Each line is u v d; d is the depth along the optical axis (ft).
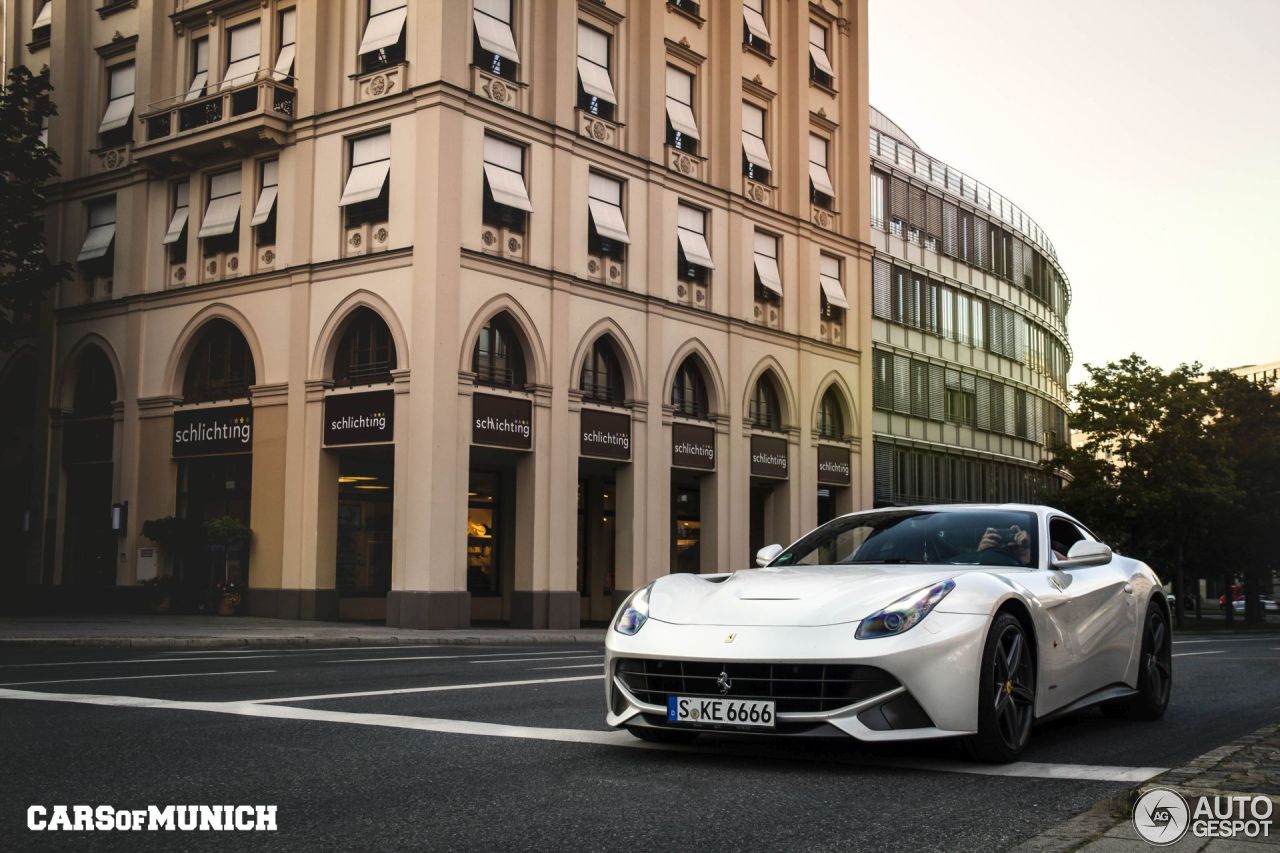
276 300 85.97
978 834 13.69
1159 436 134.51
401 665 42.01
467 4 81.97
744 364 105.09
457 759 18.58
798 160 113.91
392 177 80.84
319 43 85.92
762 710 17.19
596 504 103.65
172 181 94.27
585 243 89.92
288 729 21.98
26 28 105.81
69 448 98.02
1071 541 23.39
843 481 117.70
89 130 100.42
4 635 59.31
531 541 83.87
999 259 156.87
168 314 92.53
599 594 103.14
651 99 97.09
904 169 135.54
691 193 100.73
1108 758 19.11
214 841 13.33
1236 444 156.15
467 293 79.87
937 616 17.51
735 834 13.65
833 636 17.19
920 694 16.97
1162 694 24.97
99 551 96.63
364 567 86.53
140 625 71.61
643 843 13.21
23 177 86.48
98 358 98.53
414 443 77.46
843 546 22.67
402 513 77.61
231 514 89.30
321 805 15.19
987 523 22.43
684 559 107.76
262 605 84.02
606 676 19.27
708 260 101.24
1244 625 164.14
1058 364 183.32
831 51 122.31
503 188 82.94
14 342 93.40
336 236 83.15
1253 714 26.09
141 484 92.58
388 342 81.56
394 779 16.92
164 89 95.76
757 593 18.79
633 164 94.84
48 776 17.17
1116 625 22.88
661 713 17.97
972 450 144.56
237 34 92.27
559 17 88.94
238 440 86.94
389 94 81.56
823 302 116.98
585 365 91.30
